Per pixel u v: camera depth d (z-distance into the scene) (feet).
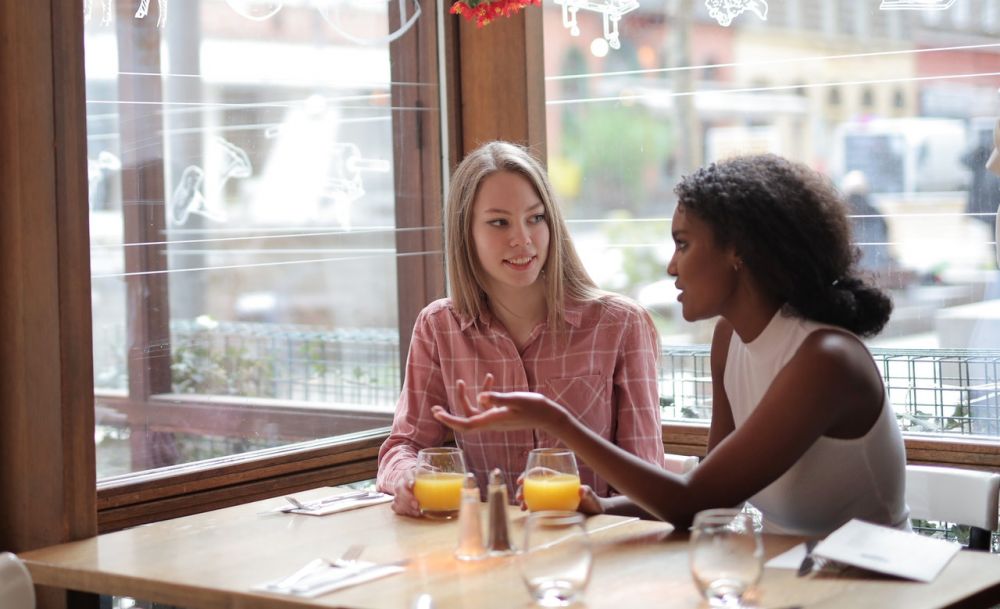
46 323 6.66
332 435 8.62
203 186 7.89
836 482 5.49
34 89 6.63
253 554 5.49
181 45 7.75
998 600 4.64
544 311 7.16
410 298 9.05
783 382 5.28
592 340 7.09
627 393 7.09
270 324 8.25
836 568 4.84
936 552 4.89
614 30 8.84
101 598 6.53
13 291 6.80
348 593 4.70
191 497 7.57
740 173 5.56
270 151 8.24
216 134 7.95
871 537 4.99
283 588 4.79
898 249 8.32
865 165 8.36
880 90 8.28
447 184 9.09
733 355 5.95
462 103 9.04
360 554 5.34
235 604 4.84
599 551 5.23
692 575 4.46
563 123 8.98
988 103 7.99
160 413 7.66
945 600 4.38
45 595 6.66
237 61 8.04
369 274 8.80
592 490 6.46
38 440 6.75
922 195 8.21
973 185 8.06
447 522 5.99
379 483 6.91
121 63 7.45
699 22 8.65
